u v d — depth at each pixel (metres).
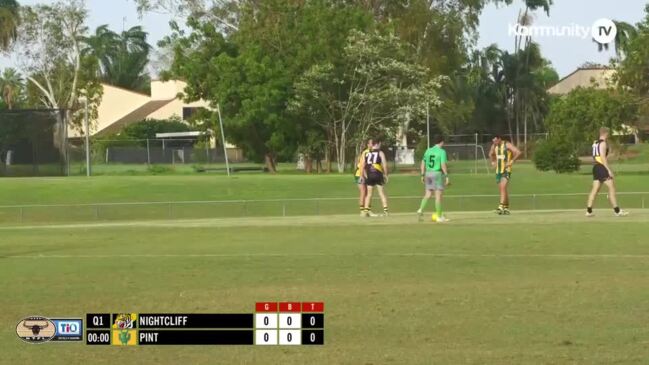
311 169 170.62
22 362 30.02
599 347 30.14
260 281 44.38
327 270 47.97
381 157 84.88
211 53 174.00
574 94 145.75
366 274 46.22
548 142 145.75
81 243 66.50
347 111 163.50
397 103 166.50
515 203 103.56
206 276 46.53
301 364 29.09
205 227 79.19
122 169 181.38
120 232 76.25
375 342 31.47
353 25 168.50
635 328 32.81
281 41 170.12
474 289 41.12
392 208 102.50
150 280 45.50
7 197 114.00
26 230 81.06
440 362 28.69
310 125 167.50
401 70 164.00
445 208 102.56
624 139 156.38
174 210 103.12
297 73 165.62
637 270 46.34
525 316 35.09
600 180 78.69
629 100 145.25
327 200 104.12
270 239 65.81
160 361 29.97
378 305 37.62
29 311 37.41
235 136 168.50
